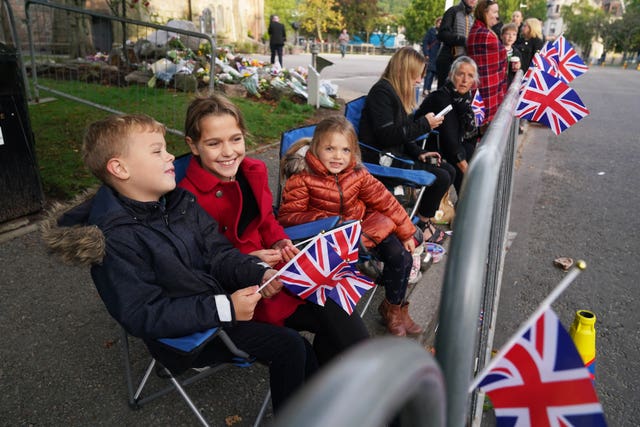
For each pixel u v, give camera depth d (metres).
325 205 2.61
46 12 9.11
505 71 5.45
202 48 9.38
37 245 3.36
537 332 0.88
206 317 1.57
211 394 2.23
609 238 4.21
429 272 3.39
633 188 5.54
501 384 0.92
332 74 15.98
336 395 0.42
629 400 2.38
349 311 1.97
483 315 1.80
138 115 1.69
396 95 3.39
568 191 5.38
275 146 6.16
